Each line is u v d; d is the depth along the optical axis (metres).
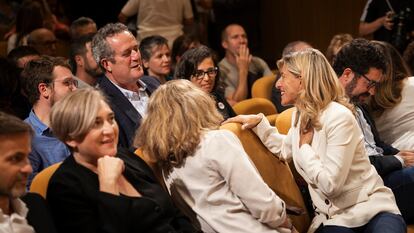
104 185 2.10
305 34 7.32
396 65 3.30
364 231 2.56
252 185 2.32
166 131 2.35
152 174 2.36
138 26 5.65
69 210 2.10
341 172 2.46
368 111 3.22
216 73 3.49
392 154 3.13
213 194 2.35
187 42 4.65
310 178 2.51
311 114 2.51
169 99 2.38
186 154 2.36
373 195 2.57
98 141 2.14
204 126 2.36
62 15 6.83
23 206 1.96
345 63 2.92
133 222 2.13
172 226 2.27
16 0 6.59
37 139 2.75
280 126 2.90
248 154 2.62
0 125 1.86
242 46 4.79
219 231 2.34
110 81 3.11
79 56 3.91
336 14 7.07
